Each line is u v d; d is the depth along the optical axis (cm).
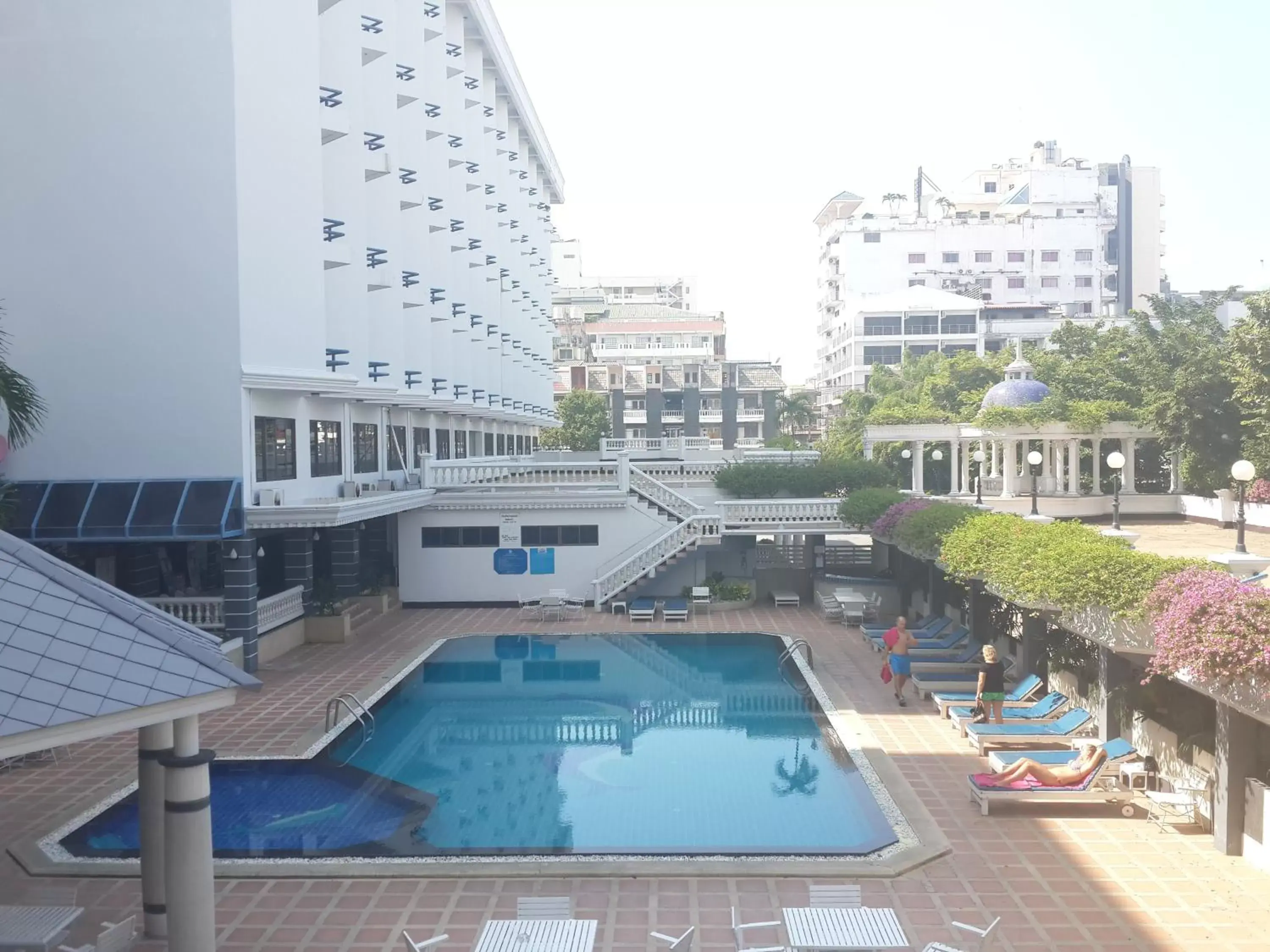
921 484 4819
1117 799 1503
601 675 2614
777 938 1132
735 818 1552
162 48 2472
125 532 2411
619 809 1609
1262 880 1267
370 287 3362
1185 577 1348
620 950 1108
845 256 11706
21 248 2520
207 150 2477
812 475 3978
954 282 11650
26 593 884
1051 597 1596
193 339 2498
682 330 11650
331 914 1207
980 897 1227
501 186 5553
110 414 2516
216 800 1655
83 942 1149
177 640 917
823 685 2394
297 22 2731
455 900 1241
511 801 1652
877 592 3491
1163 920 1160
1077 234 11606
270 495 2644
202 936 966
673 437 9788
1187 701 1548
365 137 3319
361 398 3145
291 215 2728
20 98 2506
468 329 4534
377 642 2967
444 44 4141
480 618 3369
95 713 803
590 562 3538
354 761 1889
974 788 1548
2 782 1742
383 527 3700
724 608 3503
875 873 1291
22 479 2527
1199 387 3947
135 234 2498
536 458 5684
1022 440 4578
